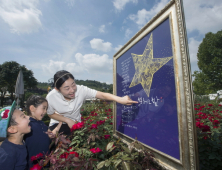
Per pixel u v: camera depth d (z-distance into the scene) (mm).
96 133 1584
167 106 1023
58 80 1729
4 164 1224
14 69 29641
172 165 950
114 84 2090
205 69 23172
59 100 1970
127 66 1733
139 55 1454
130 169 964
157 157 1095
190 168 809
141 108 1365
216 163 1623
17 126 1372
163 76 1082
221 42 22250
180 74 882
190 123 812
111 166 1138
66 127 2213
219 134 1897
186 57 856
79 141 1575
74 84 1814
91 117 3012
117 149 1557
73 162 1050
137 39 1464
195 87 23969
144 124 1299
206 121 2834
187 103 829
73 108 2047
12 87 29875
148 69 1279
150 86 1239
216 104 5340
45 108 1860
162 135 1060
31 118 1808
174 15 960
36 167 1196
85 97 2154
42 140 1729
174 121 954
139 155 1221
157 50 1166
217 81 21844
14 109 1431
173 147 950
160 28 1141
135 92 1504
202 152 1710
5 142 1369
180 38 891
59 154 1242
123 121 1736
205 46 23688
